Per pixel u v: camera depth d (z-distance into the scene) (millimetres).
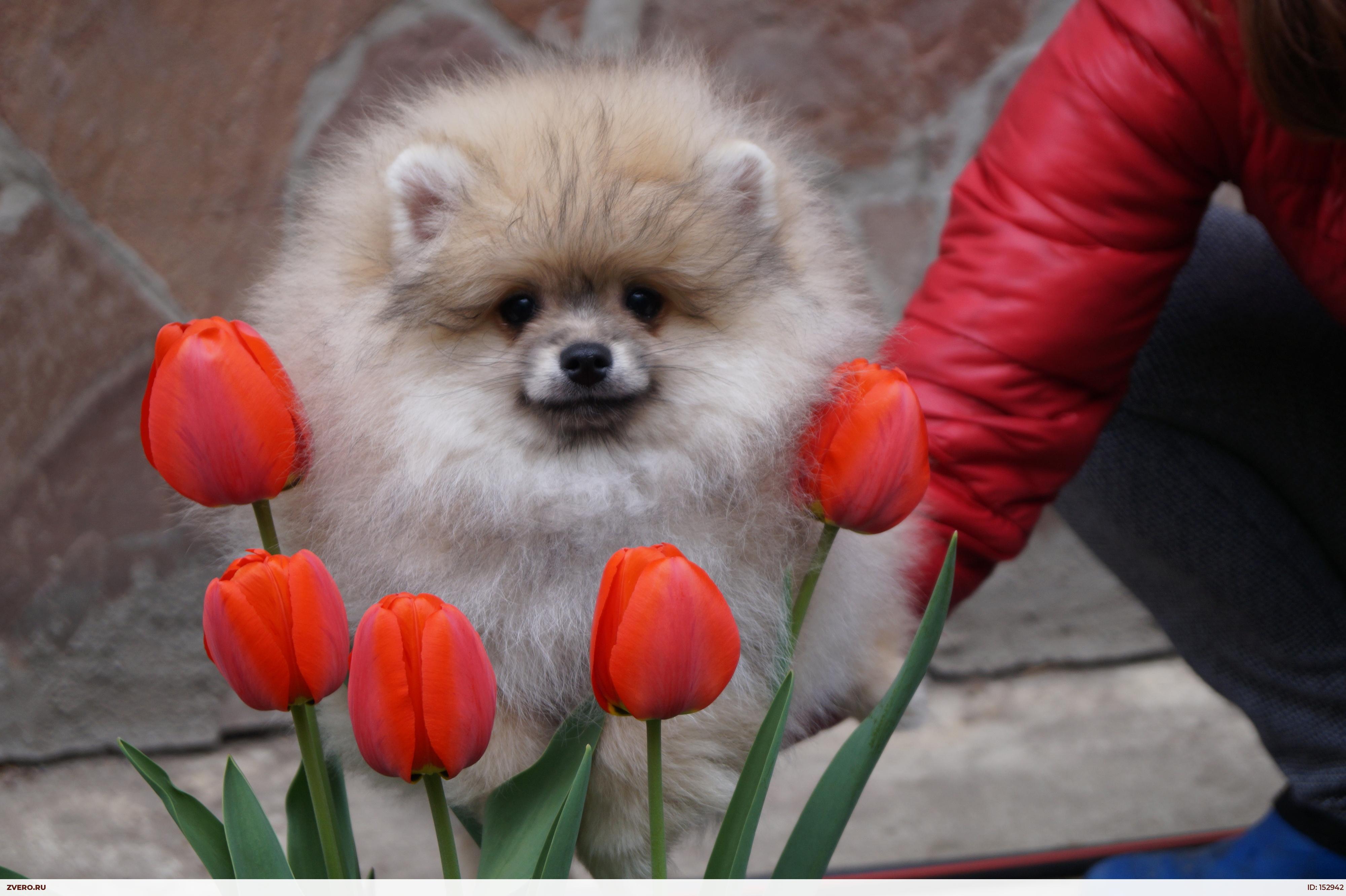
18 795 2924
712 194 1386
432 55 3008
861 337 1495
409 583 1294
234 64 2928
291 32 2939
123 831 2775
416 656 872
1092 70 1695
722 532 1311
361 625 874
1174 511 2068
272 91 2953
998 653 3465
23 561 3000
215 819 1084
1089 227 1704
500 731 1271
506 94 1532
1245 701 2143
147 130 2920
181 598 3080
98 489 3023
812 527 1328
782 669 1199
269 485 979
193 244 2982
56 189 2910
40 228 2918
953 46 3191
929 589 1782
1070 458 1821
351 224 1489
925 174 3248
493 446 1355
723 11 3104
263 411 952
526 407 1356
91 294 2967
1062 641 3484
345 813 1213
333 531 1308
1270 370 1995
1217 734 3105
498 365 1374
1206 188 1714
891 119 3215
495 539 1306
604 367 1319
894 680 1592
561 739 1062
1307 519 2033
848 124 3203
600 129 1391
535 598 1272
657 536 1297
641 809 1286
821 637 1381
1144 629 3504
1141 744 3080
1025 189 1739
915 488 1072
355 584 1298
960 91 3217
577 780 944
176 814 1070
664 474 1348
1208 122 1628
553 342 1339
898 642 1695
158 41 2889
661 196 1346
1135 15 1657
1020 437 1762
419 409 1347
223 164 2965
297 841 1120
